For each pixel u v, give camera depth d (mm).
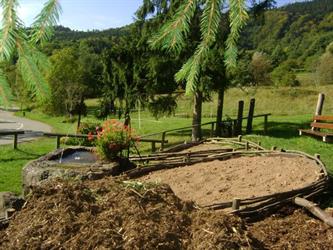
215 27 2594
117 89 17453
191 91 2779
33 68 2277
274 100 30672
